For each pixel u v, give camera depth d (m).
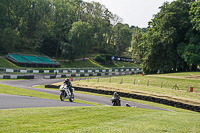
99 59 89.81
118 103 17.25
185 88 33.53
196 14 50.31
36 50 81.12
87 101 21.56
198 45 49.50
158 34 54.41
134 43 82.38
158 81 39.66
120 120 8.12
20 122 6.65
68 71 60.78
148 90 30.97
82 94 29.39
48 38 81.94
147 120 8.48
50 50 82.31
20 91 21.61
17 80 42.72
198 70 55.03
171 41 51.03
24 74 50.69
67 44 78.38
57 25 88.56
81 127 6.56
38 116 7.71
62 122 7.11
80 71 63.91
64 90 15.41
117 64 97.50
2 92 17.73
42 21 90.06
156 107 22.62
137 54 80.38
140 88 32.53
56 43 83.56
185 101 24.73
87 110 9.80
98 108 10.67
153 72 59.94
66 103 13.90
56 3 87.12
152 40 54.81
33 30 85.38
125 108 11.71
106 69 72.94
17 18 78.75
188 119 9.43
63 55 78.31
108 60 94.06
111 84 36.44
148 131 6.50
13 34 65.12
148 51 57.56
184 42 54.50
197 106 22.41
